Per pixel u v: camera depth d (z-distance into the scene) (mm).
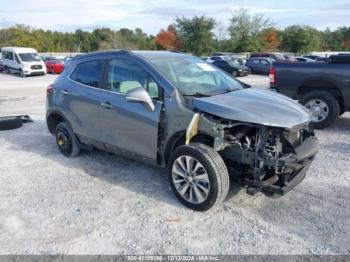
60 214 3773
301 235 3305
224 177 3547
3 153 5934
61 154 5820
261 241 3215
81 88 5051
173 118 3855
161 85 4043
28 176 4871
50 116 5805
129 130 4348
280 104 3938
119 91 4520
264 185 3525
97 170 5047
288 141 3660
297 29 62594
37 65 26203
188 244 3195
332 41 77438
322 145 6090
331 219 3584
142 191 4305
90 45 76500
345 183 4457
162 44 71938
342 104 7254
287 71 7453
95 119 4832
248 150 3627
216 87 4422
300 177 3848
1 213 3818
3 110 10469
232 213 3729
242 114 3504
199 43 61844
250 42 60219
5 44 67500
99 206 3941
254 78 24766
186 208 3848
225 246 3156
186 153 3684
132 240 3270
